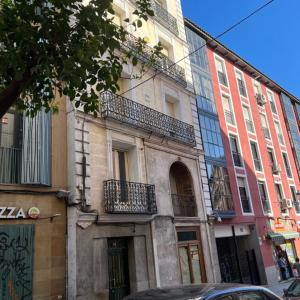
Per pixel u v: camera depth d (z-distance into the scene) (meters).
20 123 10.42
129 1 16.69
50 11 6.27
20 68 5.66
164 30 18.86
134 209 12.65
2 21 5.79
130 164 14.08
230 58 26.80
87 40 6.32
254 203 22.73
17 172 9.95
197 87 21.02
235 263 20.25
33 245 9.74
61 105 11.88
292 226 26.41
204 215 16.94
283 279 22.67
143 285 12.38
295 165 31.05
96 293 10.63
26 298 9.22
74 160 11.34
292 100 36.31
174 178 17.23
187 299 4.24
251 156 24.48
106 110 12.88
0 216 9.24
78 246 10.54
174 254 14.16
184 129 17.17
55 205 10.62
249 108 26.88
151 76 16.47
